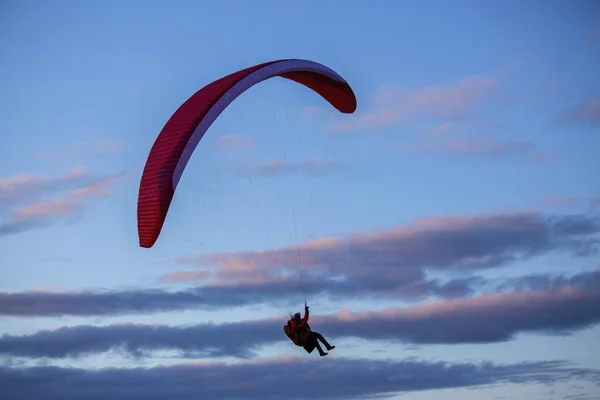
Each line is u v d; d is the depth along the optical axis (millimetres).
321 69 37000
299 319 33219
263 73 34344
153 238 31812
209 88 34188
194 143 32375
